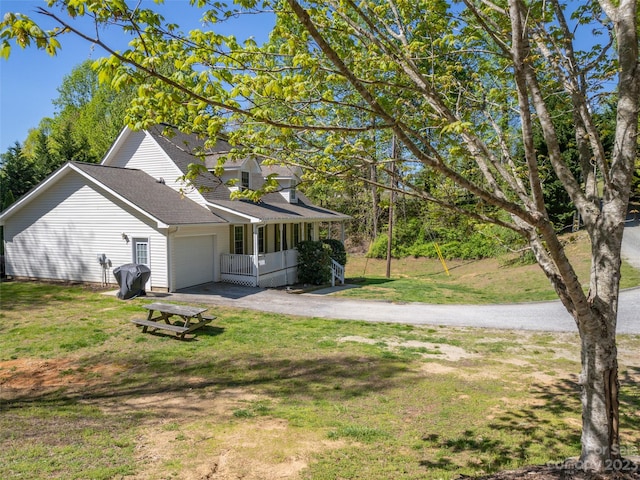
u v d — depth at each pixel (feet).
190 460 16.71
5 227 66.23
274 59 17.06
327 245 80.02
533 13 18.07
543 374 28.89
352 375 28.53
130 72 10.57
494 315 48.21
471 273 91.40
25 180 106.63
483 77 24.32
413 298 60.49
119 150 70.59
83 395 25.23
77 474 15.23
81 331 38.22
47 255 63.82
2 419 21.04
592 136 14.75
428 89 15.75
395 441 19.24
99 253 60.44
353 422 21.31
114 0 9.56
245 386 26.66
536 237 15.53
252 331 39.45
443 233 112.06
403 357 32.32
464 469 16.70
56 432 19.34
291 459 17.11
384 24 18.48
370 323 43.55
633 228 96.68
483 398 24.72
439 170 11.96
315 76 14.58
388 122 11.56
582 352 14.21
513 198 21.42
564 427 20.92
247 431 19.71
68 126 124.57
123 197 55.88
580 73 16.28
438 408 23.30
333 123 18.33
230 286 62.80
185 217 57.88
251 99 13.41
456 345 35.99
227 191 70.79
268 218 62.80
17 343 35.22
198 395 25.09
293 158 14.82
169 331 38.78
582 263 71.41
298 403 23.88
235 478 15.49
